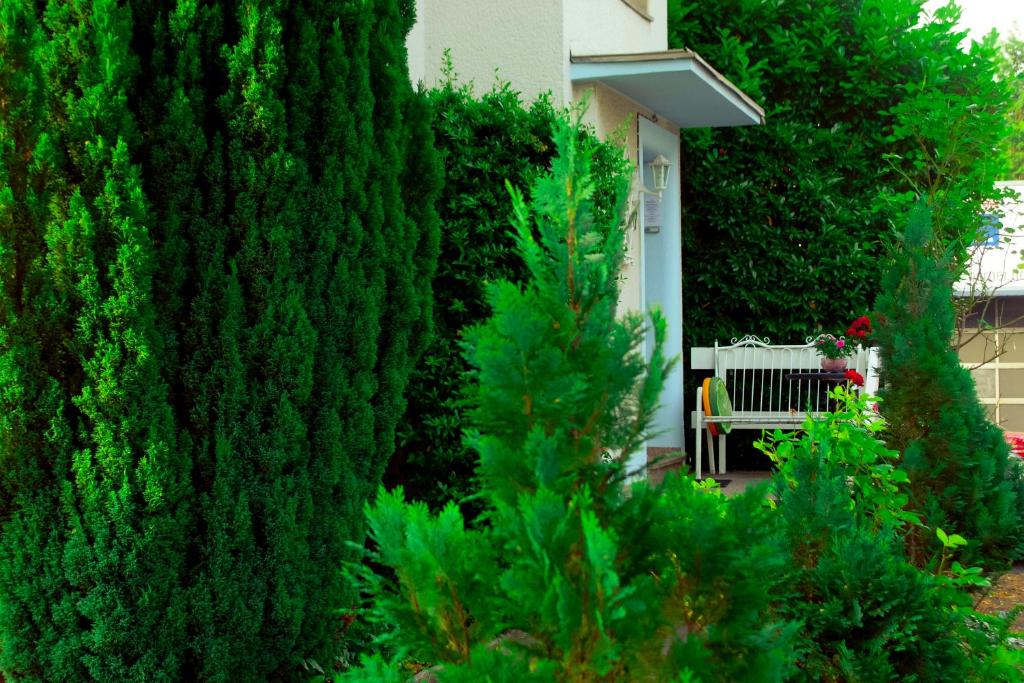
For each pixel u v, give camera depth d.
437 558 1.76
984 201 10.57
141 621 3.37
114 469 3.31
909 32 11.12
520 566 1.64
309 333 3.77
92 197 3.30
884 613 2.79
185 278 3.54
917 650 2.80
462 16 8.53
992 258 12.20
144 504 3.36
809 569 2.91
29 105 3.27
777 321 11.25
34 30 3.29
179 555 3.46
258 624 3.63
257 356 3.67
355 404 4.04
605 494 1.73
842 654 2.73
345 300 4.00
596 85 8.52
